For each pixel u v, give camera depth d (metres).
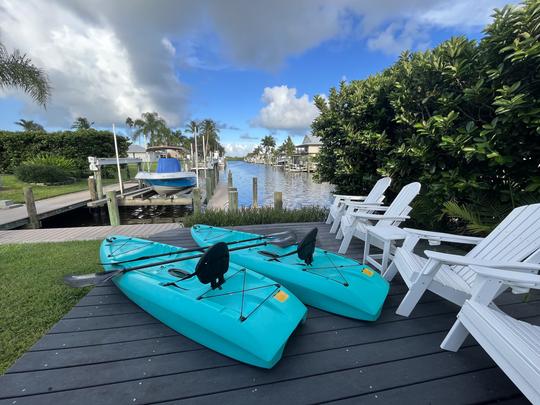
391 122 5.35
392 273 3.08
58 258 4.27
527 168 3.39
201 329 2.01
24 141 19.11
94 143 20.58
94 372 1.80
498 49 3.33
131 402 1.58
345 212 4.90
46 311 2.73
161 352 1.98
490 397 1.64
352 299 2.34
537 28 2.95
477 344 2.09
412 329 2.27
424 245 4.51
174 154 18.89
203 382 1.72
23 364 1.86
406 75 4.53
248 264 3.00
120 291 2.91
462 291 2.21
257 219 6.73
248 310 1.99
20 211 9.05
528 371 1.35
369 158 5.80
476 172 3.78
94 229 6.44
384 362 1.90
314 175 7.33
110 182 19.36
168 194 13.34
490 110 3.70
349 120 5.62
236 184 25.00
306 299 2.61
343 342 2.10
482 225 3.45
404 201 3.96
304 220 6.89
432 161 4.24
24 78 8.23
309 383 1.72
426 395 1.65
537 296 2.81
